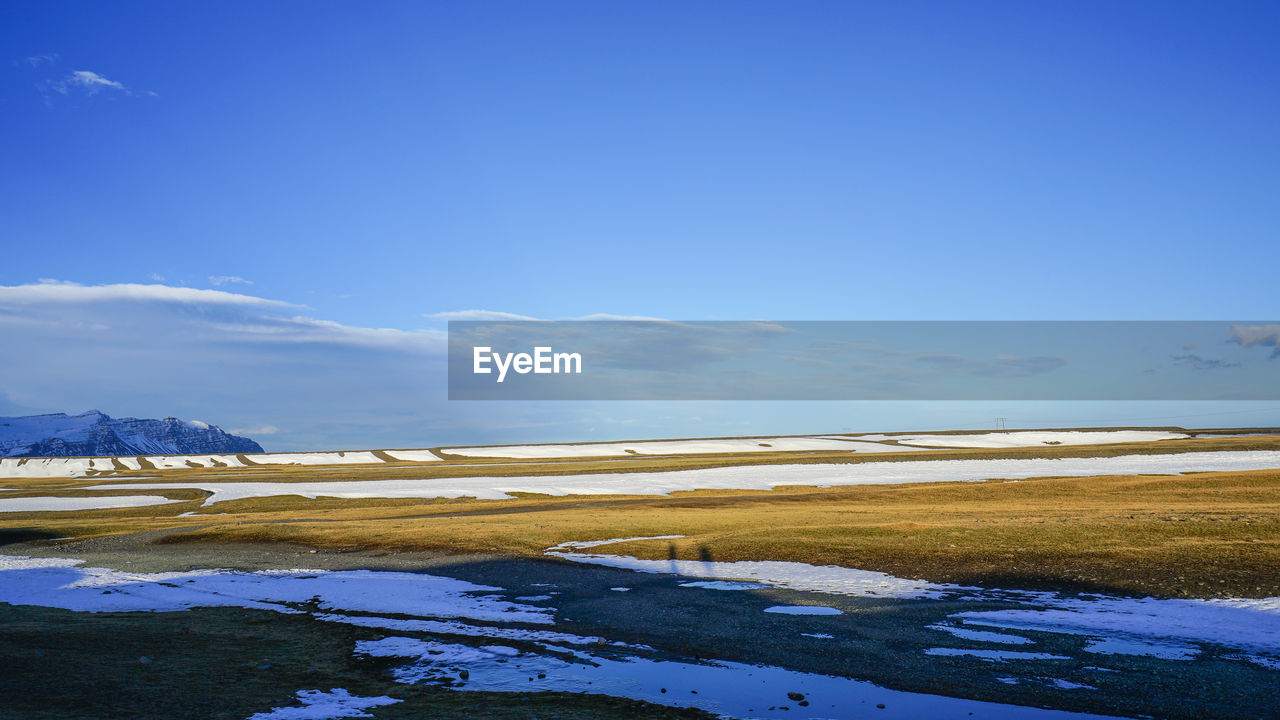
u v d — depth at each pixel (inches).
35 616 941.2
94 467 7416.3
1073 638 761.6
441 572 1266.0
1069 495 2410.2
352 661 715.4
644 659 716.0
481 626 861.8
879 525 1533.0
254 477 4488.2
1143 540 1259.2
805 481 3511.3
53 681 631.8
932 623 840.9
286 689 621.6
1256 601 879.1
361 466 6338.6
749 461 4714.6
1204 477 2682.1
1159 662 670.5
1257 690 590.9
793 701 588.4
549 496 3149.6
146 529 2145.7
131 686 621.6
